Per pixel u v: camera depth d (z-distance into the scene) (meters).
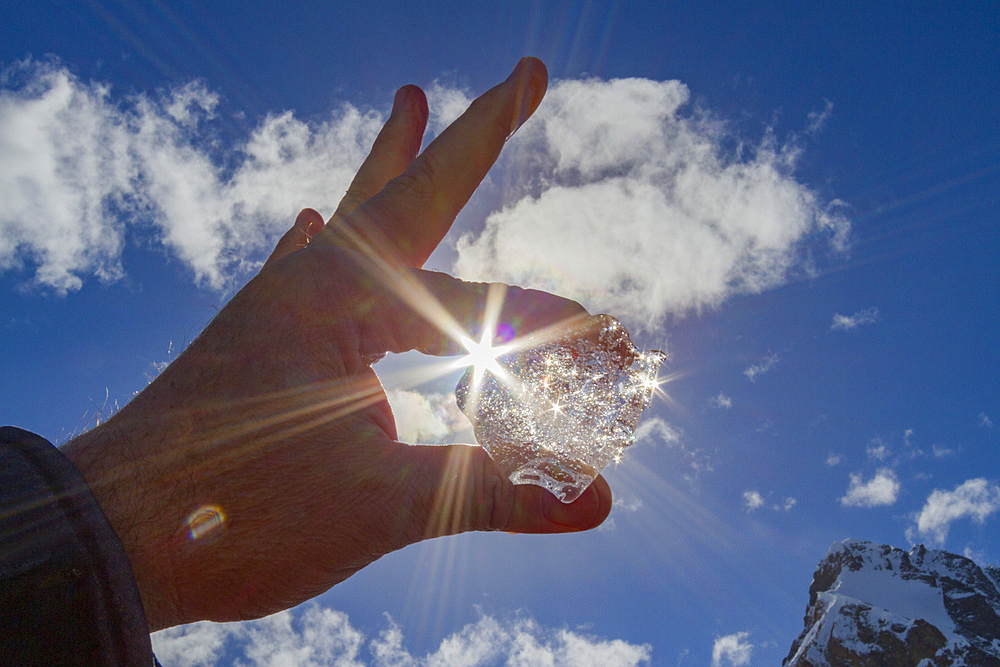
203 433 0.24
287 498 0.25
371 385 0.28
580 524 0.26
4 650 0.17
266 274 0.28
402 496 0.26
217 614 0.24
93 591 0.18
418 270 0.29
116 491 0.23
